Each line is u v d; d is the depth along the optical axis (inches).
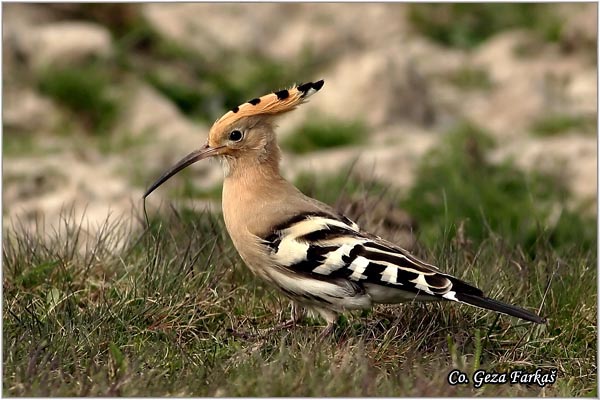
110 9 813.9
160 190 568.4
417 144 661.3
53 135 689.0
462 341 336.2
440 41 925.2
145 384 295.9
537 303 360.2
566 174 592.7
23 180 561.9
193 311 345.7
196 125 740.7
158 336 337.4
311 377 294.5
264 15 895.7
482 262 384.2
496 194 531.5
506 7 954.1
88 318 336.8
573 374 330.6
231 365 312.8
